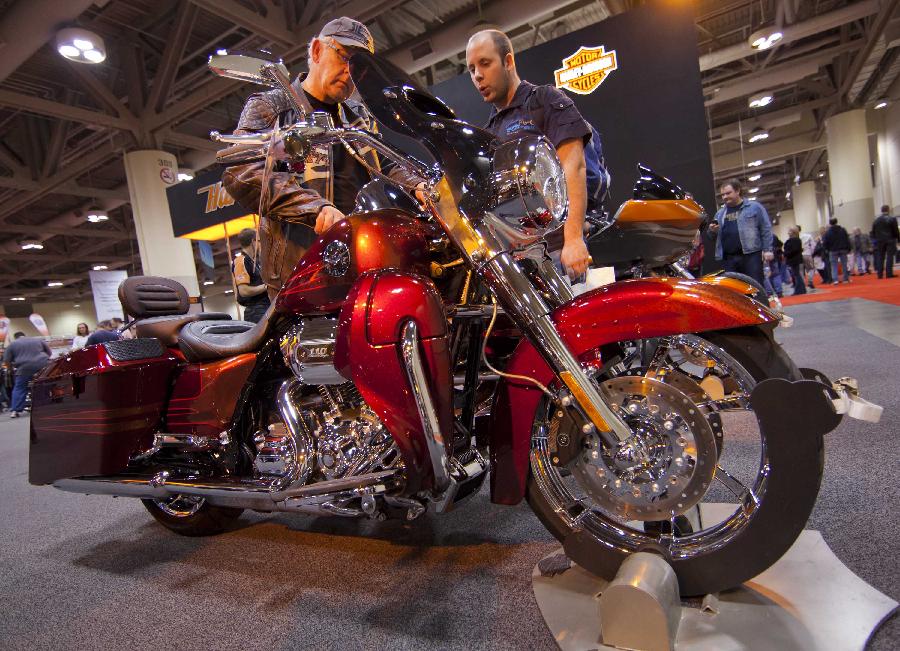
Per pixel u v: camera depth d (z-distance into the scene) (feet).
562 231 7.53
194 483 5.98
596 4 31.89
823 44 42.47
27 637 5.18
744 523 4.01
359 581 5.46
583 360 4.63
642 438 4.23
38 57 29.63
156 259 33.47
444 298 5.15
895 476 5.99
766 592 4.21
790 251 35.19
